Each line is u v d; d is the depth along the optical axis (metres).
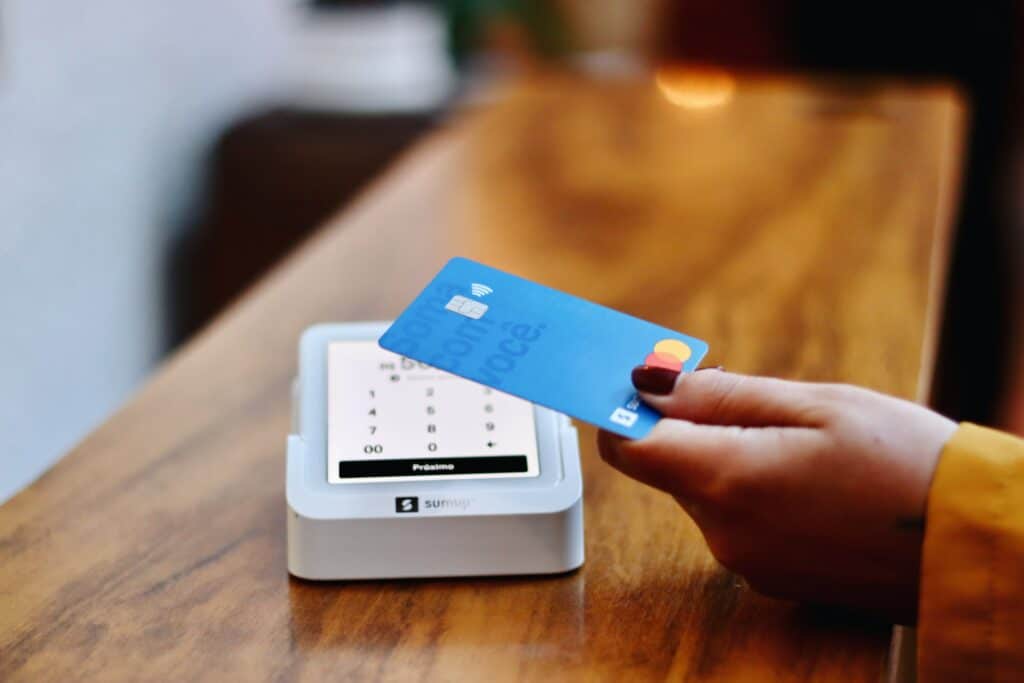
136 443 0.73
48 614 0.58
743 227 1.10
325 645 0.55
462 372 0.58
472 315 0.61
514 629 0.57
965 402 2.21
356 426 0.64
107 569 0.61
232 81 2.13
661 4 2.27
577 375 0.59
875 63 2.32
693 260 1.03
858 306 0.93
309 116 2.12
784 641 0.56
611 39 2.18
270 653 0.55
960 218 2.27
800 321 0.90
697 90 1.55
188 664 0.54
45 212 1.54
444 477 0.61
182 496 0.68
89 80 1.64
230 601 0.59
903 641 0.71
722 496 0.55
